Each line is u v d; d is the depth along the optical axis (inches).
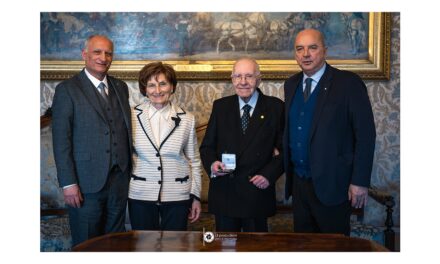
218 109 156.7
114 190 145.1
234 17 192.5
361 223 188.4
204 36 192.7
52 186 193.6
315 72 143.2
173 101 194.9
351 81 140.3
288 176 150.1
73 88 142.3
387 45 190.4
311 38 140.4
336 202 140.6
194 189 151.9
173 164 147.3
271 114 152.6
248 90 148.4
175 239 117.6
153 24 192.7
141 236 120.0
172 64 192.5
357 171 138.2
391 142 195.3
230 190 151.0
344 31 191.8
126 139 146.9
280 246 111.3
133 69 192.2
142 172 145.9
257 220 152.6
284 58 192.7
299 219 147.9
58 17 191.5
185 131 150.3
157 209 147.3
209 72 191.5
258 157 149.9
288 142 147.8
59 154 140.3
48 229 184.2
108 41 144.3
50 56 191.9
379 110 194.5
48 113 185.6
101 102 144.1
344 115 139.9
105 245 112.7
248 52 192.9
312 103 142.4
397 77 193.9
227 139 152.6
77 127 142.1
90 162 141.7
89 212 143.6
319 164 139.3
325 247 110.6
